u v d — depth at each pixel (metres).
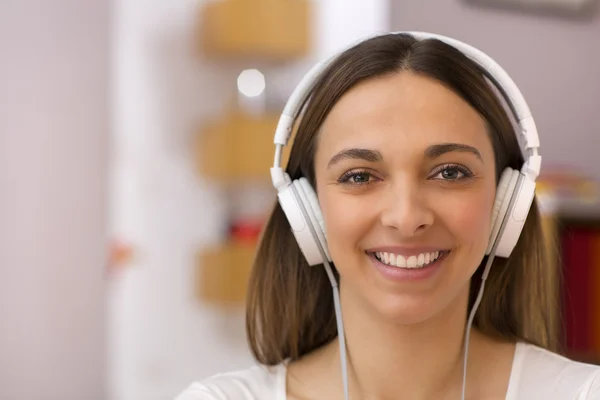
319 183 1.56
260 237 1.83
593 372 1.60
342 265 1.51
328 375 1.70
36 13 5.11
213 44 4.72
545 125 4.94
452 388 1.61
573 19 4.97
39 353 5.11
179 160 4.99
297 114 1.64
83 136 5.18
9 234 5.08
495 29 4.85
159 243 4.95
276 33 4.66
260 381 1.74
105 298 5.20
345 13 5.06
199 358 5.03
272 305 1.83
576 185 4.09
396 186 1.44
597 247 3.79
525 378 1.63
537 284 1.77
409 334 1.55
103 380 5.20
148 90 4.93
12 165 5.08
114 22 5.05
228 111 4.93
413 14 4.91
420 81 1.49
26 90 5.09
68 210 5.16
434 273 1.45
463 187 1.46
